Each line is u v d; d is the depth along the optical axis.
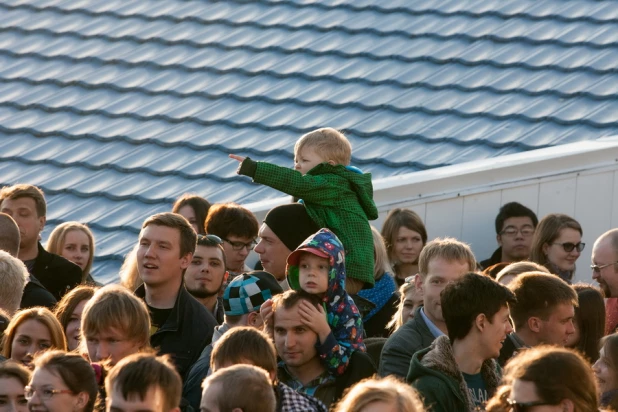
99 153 45.34
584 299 25.78
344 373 22.67
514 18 49.12
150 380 17.89
